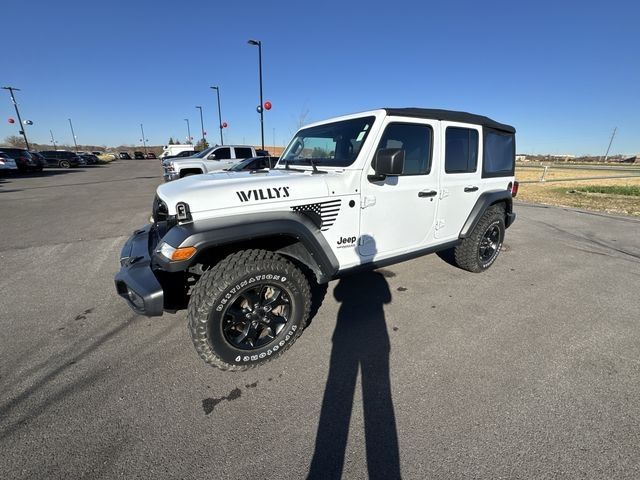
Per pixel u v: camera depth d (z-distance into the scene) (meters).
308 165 3.06
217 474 1.59
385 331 2.82
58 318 3.04
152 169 28.92
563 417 1.89
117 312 3.15
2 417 1.92
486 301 3.37
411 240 3.20
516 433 1.78
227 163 12.68
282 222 2.29
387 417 1.91
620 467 1.59
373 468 1.60
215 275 2.14
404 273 4.12
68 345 2.63
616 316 3.07
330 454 1.68
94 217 7.54
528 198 11.25
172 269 2.00
